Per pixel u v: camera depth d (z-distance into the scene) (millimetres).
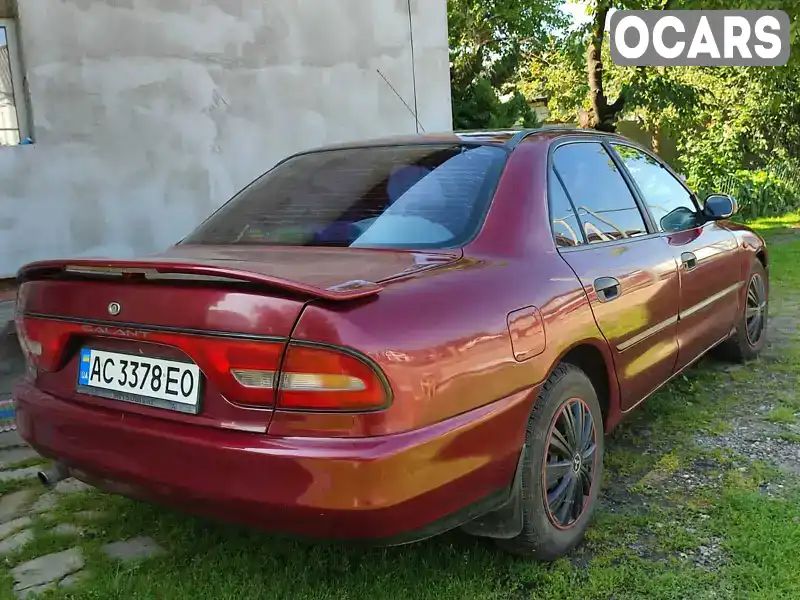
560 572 2635
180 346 2115
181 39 6707
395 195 2879
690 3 11117
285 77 7328
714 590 2508
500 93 21578
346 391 1938
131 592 2508
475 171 2902
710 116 16703
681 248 3840
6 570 2678
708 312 4176
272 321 1979
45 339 2484
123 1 6375
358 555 2721
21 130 6145
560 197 3062
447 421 2111
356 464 1909
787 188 16234
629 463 3562
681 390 4602
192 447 2068
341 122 7738
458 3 21609
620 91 14586
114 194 6512
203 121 6914
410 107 8156
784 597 2445
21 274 2588
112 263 2229
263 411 2002
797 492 3215
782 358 5227
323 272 2223
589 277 2889
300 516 1958
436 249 2555
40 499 3262
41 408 2480
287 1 7238
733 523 2941
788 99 16078
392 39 7934
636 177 3846
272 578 2590
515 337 2375
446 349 2115
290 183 3223
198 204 6969
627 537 2875
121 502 3184
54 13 6070
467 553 2729
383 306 2061
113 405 2312
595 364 3029
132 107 6531
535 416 2543
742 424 4043
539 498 2553
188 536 2887
